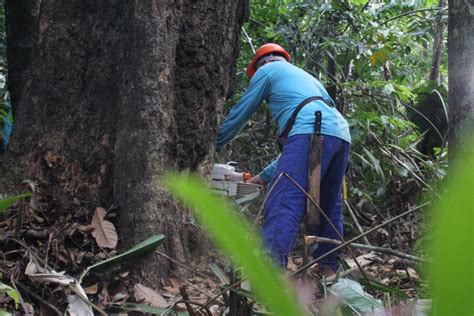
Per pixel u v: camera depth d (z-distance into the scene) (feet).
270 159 17.67
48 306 7.24
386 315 4.02
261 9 19.07
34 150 9.35
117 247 8.87
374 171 17.31
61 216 9.03
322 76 19.04
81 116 9.53
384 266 11.41
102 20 9.71
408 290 9.18
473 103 8.78
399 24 22.63
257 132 18.29
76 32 9.71
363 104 18.85
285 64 11.19
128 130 9.15
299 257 12.66
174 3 9.48
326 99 11.13
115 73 9.60
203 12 9.87
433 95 21.20
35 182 9.07
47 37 9.71
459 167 0.48
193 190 0.56
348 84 17.76
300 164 10.20
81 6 9.78
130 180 9.01
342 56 19.24
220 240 0.55
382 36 18.58
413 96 19.26
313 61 18.07
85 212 9.14
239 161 17.58
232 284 5.82
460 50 8.89
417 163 19.31
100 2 9.75
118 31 9.64
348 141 10.84
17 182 9.14
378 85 17.94
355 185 16.99
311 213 10.09
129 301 7.88
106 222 8.79
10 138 9.52
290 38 18.19
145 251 8.29
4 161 9.37
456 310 0.43
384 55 18.42
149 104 9.11
